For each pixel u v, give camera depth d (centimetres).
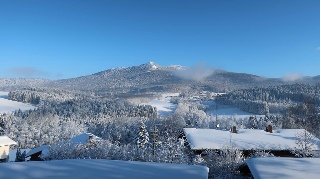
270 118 6969
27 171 638
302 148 1836
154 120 7000
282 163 858
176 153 1712
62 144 1845
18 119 7994
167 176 627
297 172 753
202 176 632
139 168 700
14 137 6525
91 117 9588
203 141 2105
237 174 1379
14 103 13950
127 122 7525
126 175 630
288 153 2016
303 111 5628
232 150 1521
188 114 9094
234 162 1420
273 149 1961
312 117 4872
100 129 7512
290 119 5344
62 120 8812
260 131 2552
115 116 9569
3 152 2664
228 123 6425
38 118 8262
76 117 9412
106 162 762
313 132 4122
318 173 739
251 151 2005
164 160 1652
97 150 1750
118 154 1764
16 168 658
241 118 8638
